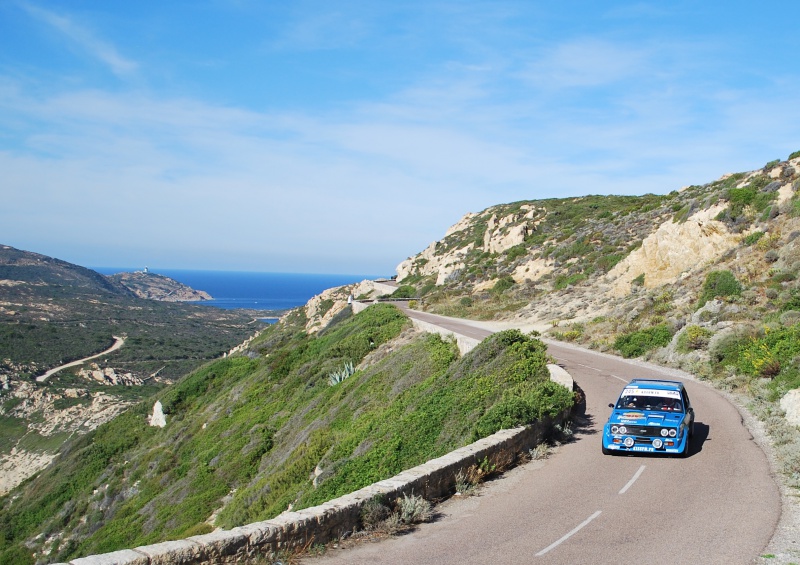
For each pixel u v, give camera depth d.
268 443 33.19
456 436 18.30
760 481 11.40
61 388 99.19
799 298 25.27
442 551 8.44
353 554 8.33
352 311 63.38
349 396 31.73
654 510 10.01
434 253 91.31
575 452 14.23
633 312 35.66
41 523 42.53
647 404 14.55
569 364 27.81
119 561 6.49
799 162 39.66
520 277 60.69
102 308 191.00
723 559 7.87
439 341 33.03
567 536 8.93
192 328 184.62
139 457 43.81
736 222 39.12
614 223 62.03
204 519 28.58
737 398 19.48
